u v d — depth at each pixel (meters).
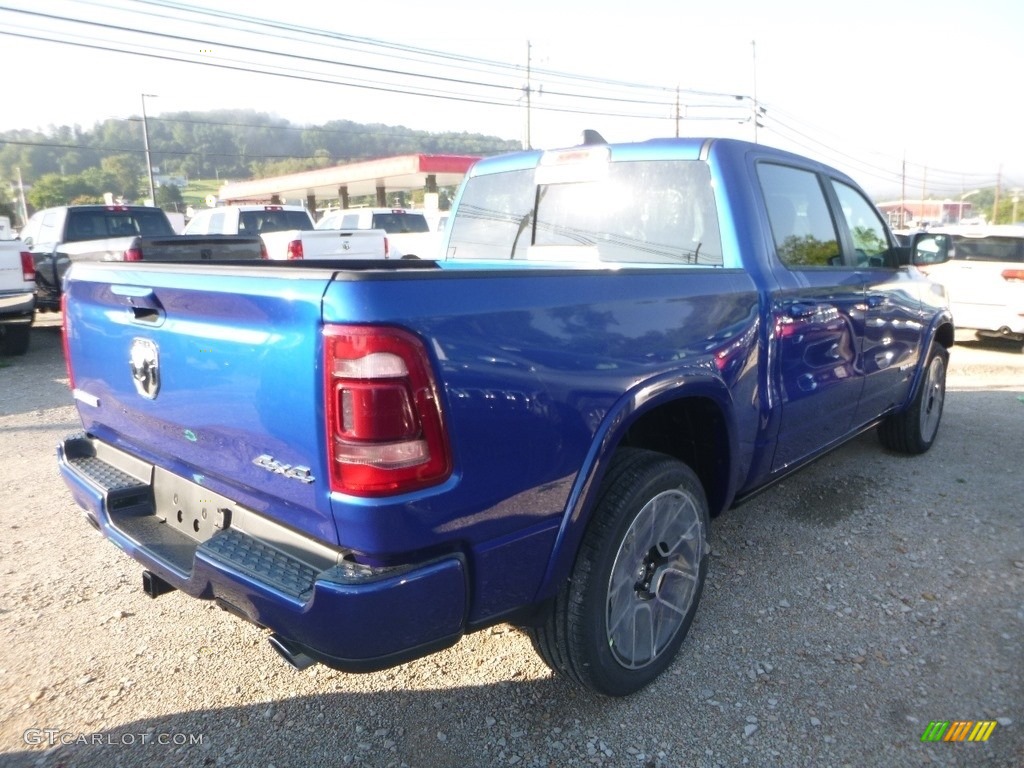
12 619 3.53
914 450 5.77
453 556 2.22
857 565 4.00
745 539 4.32
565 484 2.48
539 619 2.62
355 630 2.08
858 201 4.81
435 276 2.17
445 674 3.12
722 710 2.88
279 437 2.21
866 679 3.04
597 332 2.57
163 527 2.84
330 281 2.05
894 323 4.83
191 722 2.83
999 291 11.09
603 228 3.97
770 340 3.46
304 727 2.80
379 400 2.02
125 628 3.46
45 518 4.73
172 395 2.60
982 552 4.14
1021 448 6.05
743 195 3.58
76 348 3.22
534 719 2.84
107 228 12.98
